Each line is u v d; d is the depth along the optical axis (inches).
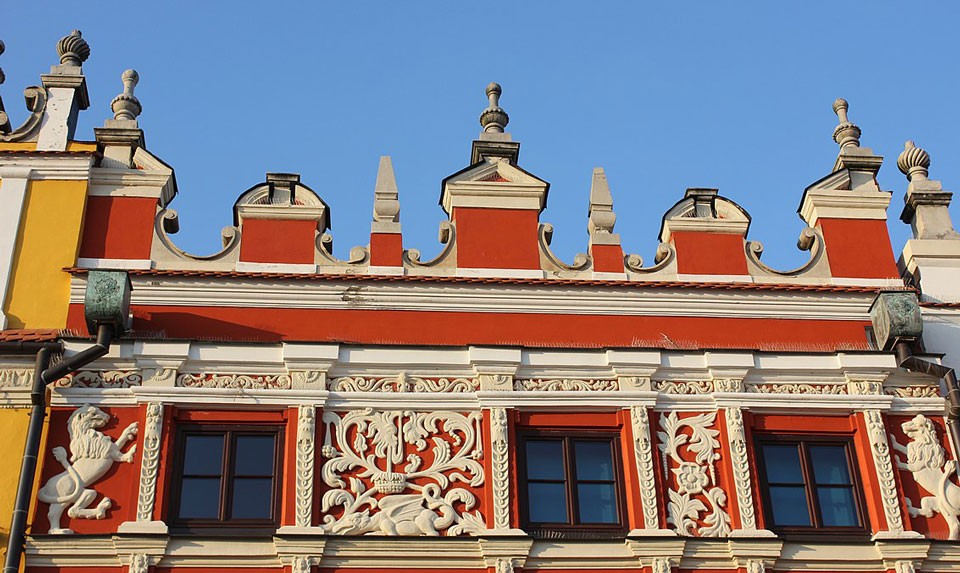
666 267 709.9
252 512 613.3
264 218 701.9
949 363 697.0
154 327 663.8
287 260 690.2
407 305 681.0
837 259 724.0
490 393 647.1
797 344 692.7
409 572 602.9
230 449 626.5
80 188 700.7
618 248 712.4
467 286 688.4
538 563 607.5
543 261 705.0
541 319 685.3
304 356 644.1
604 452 645.3
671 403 655.8
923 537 626.2
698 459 642.8
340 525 608.7
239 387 638.5
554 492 633.0
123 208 700.7
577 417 650.2
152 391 630.5
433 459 631.2
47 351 629.0
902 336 673.6
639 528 619.2
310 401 637.3
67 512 601.3
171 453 619.8
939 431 664.4
